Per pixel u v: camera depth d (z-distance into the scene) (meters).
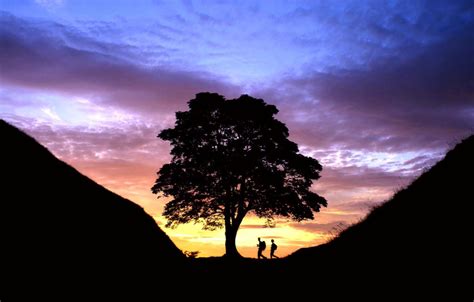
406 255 9.60
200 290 15.73
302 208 31.92
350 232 15.34
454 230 8.80
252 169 31.67
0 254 8.84
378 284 9.47
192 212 32.53
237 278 19.25
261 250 28.52
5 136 13.07
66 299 9.13
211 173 31.98
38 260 9.59
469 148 11.59
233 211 32.16
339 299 10.34
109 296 10.44
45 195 12.05
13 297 8.06
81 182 14.90
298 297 12.56
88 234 12.20
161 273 14.06
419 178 13.40
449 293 7.11
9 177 11.40
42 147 14.83
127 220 15.33
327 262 14.28
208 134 32.84
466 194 9.67
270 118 32.84
